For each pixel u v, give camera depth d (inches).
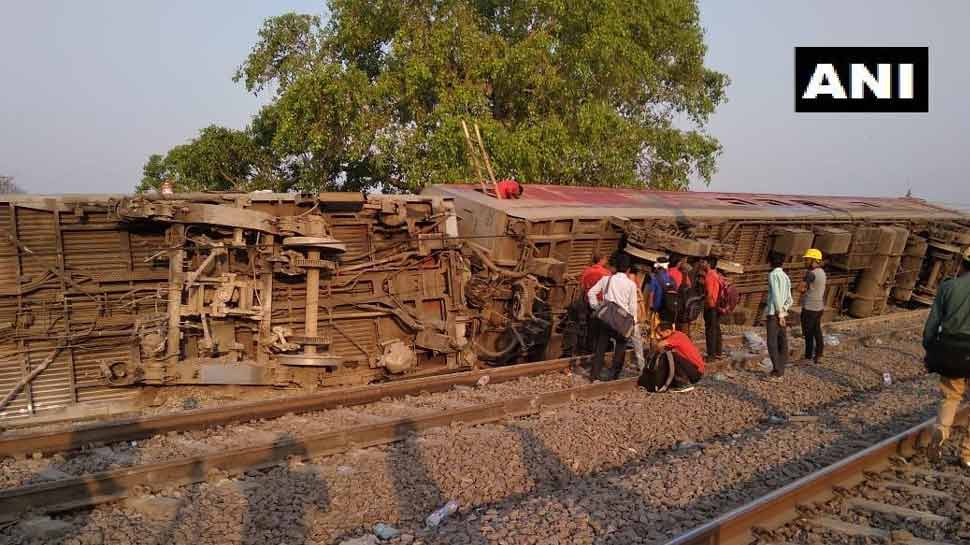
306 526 219.5
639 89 1099.9
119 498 229.1
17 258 367.9
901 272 920.3
